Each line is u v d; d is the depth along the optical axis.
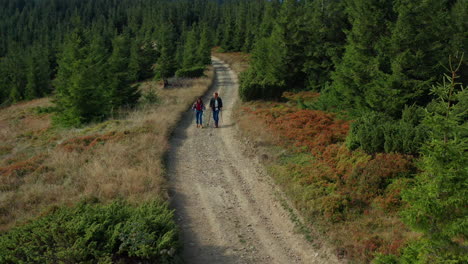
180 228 10.30
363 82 19.08
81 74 24.98
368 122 14.09
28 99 60.97
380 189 10.97
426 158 6.34
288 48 30.81
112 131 18.91
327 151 14.51
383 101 17.23
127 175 12.80
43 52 82.56
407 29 17.11
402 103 16.80
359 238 8.97
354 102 20.00
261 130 18.23
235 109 25.39
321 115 19.77
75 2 169.38
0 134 27.28
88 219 8.65
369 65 18.94
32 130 27.72
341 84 20.14
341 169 12.70
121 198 11.31
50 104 41.62
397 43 17.56
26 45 117.94
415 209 6.24
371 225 9.56
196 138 19.33
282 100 26.66
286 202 11.62
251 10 100.56
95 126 22.28
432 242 6.14
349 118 19.53
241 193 12.82
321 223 10.01
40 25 138.12
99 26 116.69
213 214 11.29
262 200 12.20
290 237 9.95
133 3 168.75
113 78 27.25
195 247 9.49
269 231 10.36
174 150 17.27
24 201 11.73
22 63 70.00
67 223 8.39
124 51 56.62
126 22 147.62
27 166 15.12
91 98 25.83
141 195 11.38
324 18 30.00
